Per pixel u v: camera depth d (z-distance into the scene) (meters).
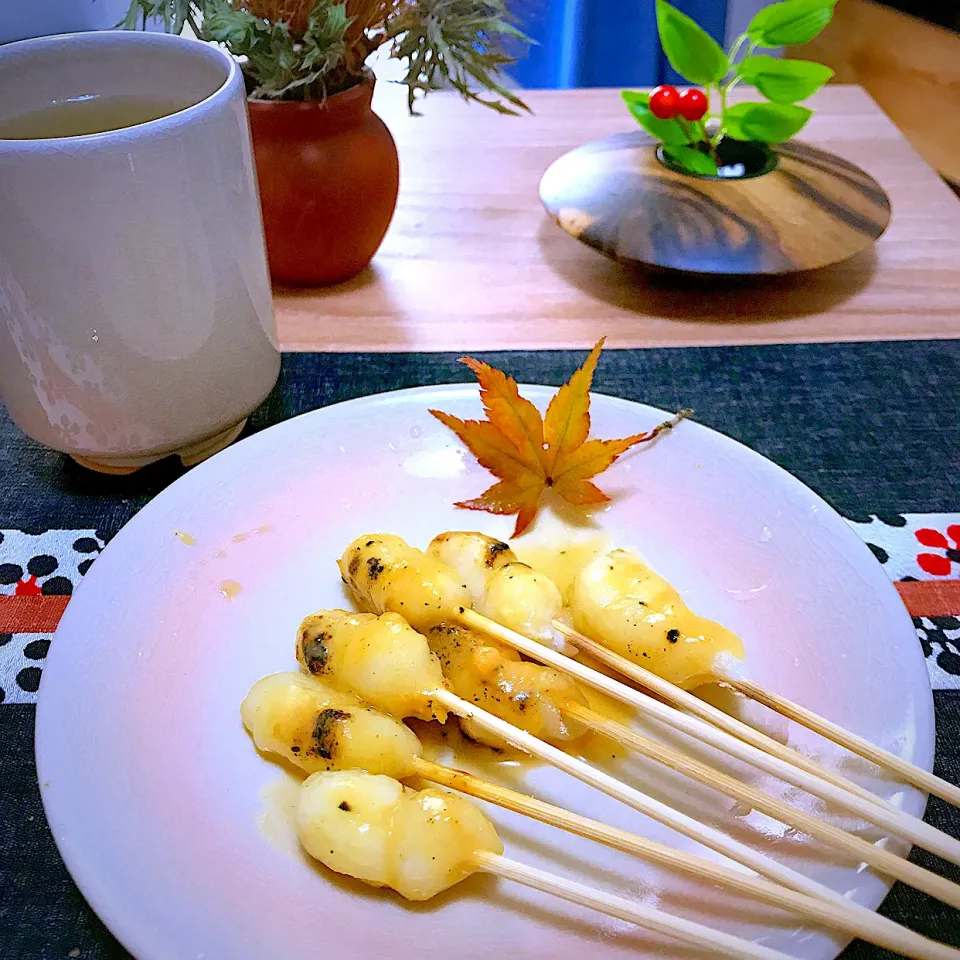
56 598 0.25
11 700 0.23
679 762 0.19
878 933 0.17
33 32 0.47
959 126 0.57
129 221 0.23
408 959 0.17
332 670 0.21
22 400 0.26
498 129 0.46
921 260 0.37
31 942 0.18
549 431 0.26
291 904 0.18
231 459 0.26
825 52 0.68
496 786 0.19
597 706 0.22
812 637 0.22
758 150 0.38
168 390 0.26
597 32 0.67
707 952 0.17
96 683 0.21
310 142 0.32
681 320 0.35
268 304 0.28
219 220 0.25
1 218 0.23
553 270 0.37
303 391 0.31
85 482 0.28
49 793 0.19
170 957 0.16
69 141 0.22
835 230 0.34
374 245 0.36
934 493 0.28
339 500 0.26
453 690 0.22
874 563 0.23
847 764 0.20
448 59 0.33
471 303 0.35
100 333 0.24
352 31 0.32
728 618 0.23
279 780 0.20
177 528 0.25
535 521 0.26
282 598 0.24
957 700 0.23
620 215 0.34
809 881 0.17
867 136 0.45
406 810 0.18
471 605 0.23
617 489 0.26
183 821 0.19
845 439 0.30
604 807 0.20
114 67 0.28
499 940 0.17
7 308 0.24
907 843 0.18
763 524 0.24
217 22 0.30
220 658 0.22
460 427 0.26
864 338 0.33
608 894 0.17
